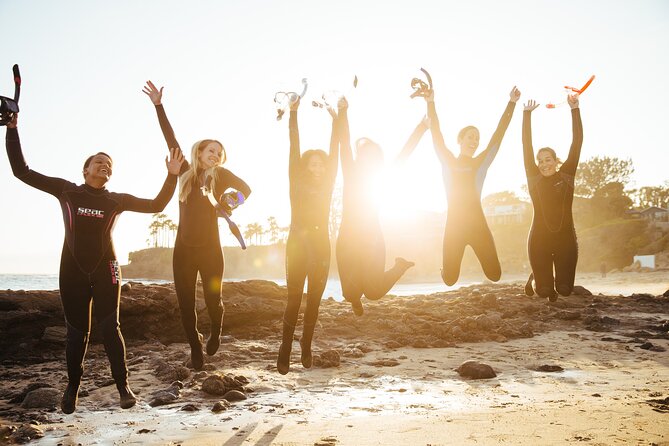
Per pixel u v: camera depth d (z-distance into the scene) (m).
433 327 12.46
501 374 8.60
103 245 4.82
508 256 94.19
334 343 11.45
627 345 11.48
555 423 5.02
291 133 5.17
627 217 93.50
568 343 11.81
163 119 5.47
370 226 5.14
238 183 5.41
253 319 13.18
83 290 4.72
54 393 6.93
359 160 5.31
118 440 5.20
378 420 5.57
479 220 5.81
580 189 100.50
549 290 6.01
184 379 8.23
